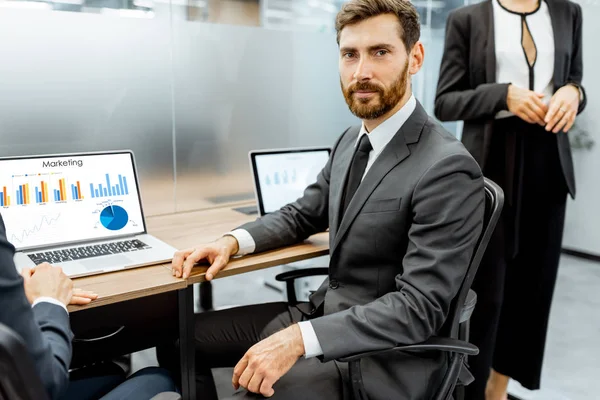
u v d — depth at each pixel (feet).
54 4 6.57
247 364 4.02
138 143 7.26
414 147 4.64
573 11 6.42
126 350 4.91
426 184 4.32
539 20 6.24
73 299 4.09
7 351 2.13
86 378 4.80
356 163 5.00
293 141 8.86
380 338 4.07
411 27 4.61
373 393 4.26
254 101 8.27
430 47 11.98
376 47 4.53
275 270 10.67
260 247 5.42
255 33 8.07
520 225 6.75
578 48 6.60
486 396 7.61
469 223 4.27
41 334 2.97
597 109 13.04
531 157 6.48
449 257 4.16
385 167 4.64
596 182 13.34
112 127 7.02
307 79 8.80
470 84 6.63
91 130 6.86
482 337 6.76
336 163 5.44
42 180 5.57
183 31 7.41
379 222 4.53
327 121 9.20
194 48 7.54
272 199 7.16
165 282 4.58
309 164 7.53
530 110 5.86
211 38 7.67
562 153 6.41
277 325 5.52
